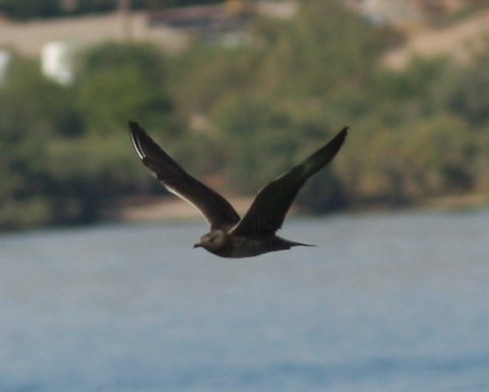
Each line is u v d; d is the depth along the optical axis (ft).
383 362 114.11
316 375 110.93
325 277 167.32
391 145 254.68
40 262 193.47
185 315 141.90
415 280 159.94
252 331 130.93
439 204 250.57
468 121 277.03
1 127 263.49
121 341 128.47
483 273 162.50
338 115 270.67
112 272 178.70
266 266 181.78
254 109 260.01
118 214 255.29
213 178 262.26
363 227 223.71
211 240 50.70
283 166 254.47
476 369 110.32
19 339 131.23
